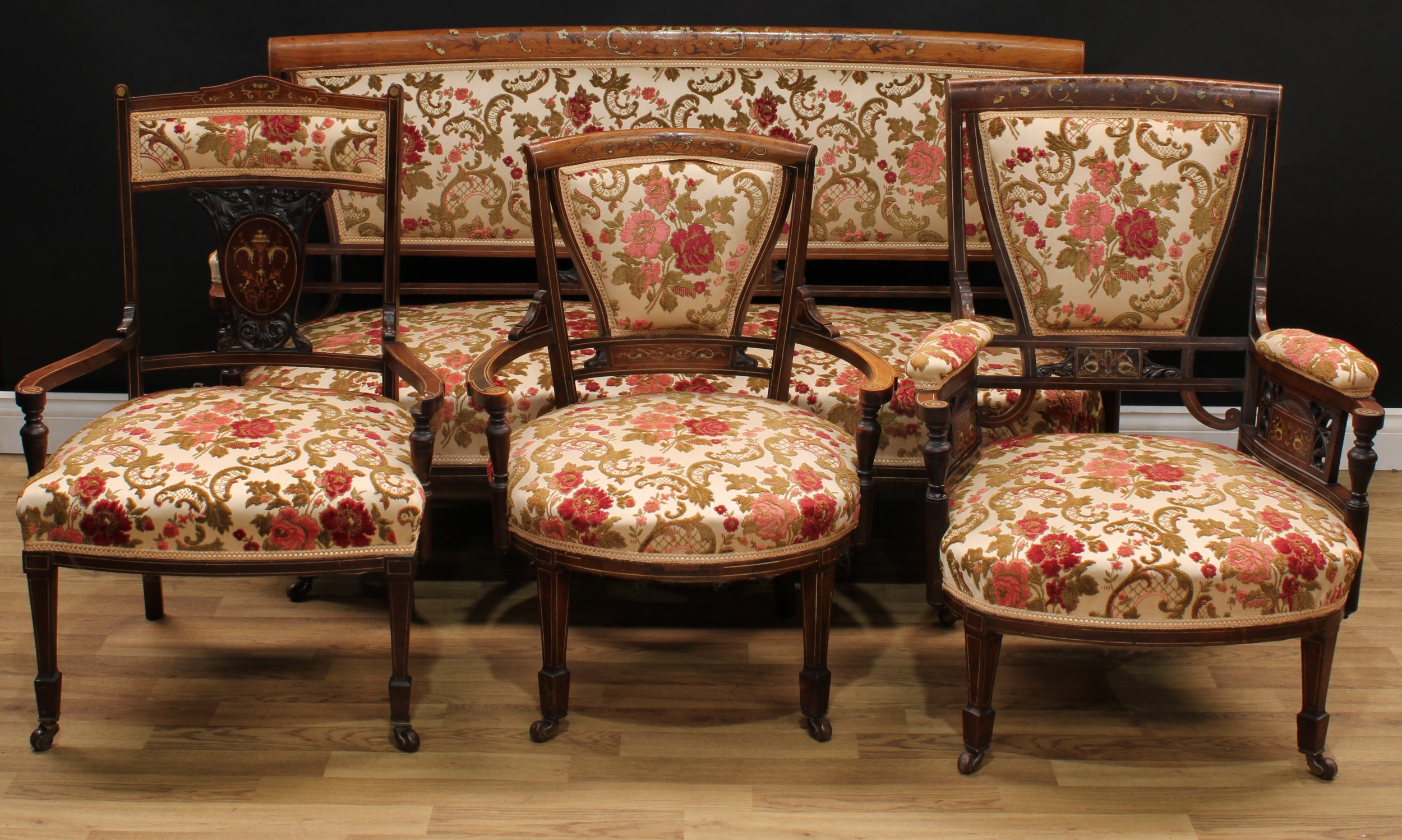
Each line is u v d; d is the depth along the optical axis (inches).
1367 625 93.2
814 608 76.0
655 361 88.7
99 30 110.3
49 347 120.5
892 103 104.3
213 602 96.2
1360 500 71.9
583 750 77.4
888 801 72.7
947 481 77.9
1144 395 124.1
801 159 83.7
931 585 76.0
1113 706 82.8
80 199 115.6
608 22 111.2
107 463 72.4
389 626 90.7
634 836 69.3
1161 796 73.2
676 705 82.7
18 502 71.5
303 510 71.1
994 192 84.8
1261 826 70.4
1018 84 82.7
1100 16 110.4
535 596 97.9
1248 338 84.4
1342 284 117.7
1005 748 77.9
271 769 74.9
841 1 110.6
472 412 91.7
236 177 85.4
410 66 103.0
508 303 110.7
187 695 82.6
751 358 88.9
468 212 107.0
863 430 77.0
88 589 97.4
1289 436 79.1
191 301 119.0
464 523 111.2
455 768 75.3
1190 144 82.5
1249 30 110.3
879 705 82.7
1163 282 84.4
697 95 104.2
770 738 79.0
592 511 71.1
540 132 104.9
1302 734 74.4
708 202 84.7
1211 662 88.7
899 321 105.3
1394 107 112.0
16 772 73.9
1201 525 68.2
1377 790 73.7
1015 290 85.8
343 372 94.8
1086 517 69.3
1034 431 92.4
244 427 76.2
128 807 71.0
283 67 102.0
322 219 115.0
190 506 70.3
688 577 71.6
